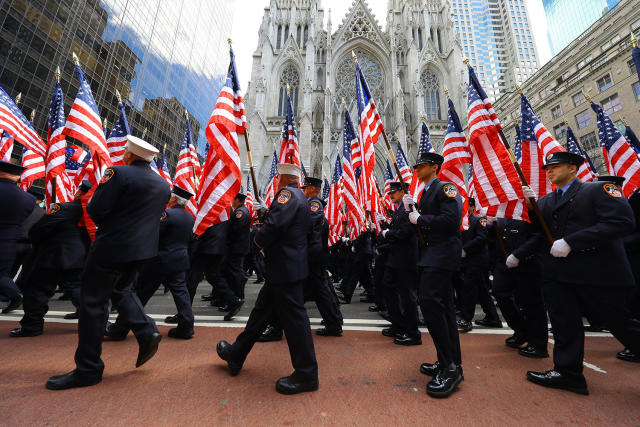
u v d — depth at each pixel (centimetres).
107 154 548
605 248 280
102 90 3297
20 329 423
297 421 224
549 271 311
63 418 220
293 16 4200
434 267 307
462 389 286
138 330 298
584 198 297
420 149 845
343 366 343
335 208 1226
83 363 274
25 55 2472
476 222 558
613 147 706
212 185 446
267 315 306
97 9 3189
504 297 429
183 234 454
